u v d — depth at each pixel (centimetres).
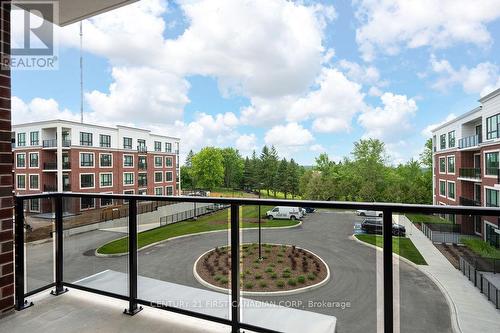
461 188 2148
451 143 2411
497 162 1678
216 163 5747
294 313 176
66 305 221
